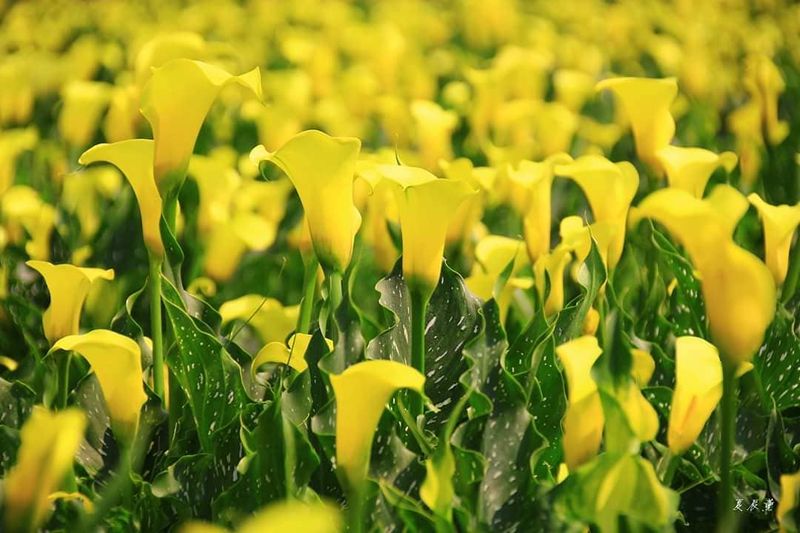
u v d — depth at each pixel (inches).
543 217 83.7
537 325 78.2
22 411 79.0
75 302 77.2
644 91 84.4
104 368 71.6
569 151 138.9
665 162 83.4
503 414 73.3
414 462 73.0
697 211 66.1
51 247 100.0
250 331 87.5
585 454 69.2
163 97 73.3
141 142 75.2
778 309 81.3
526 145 131.2
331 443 73.1
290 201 107.2
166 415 78.2
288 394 75.3
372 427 67.7
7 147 105.7
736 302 66.9
